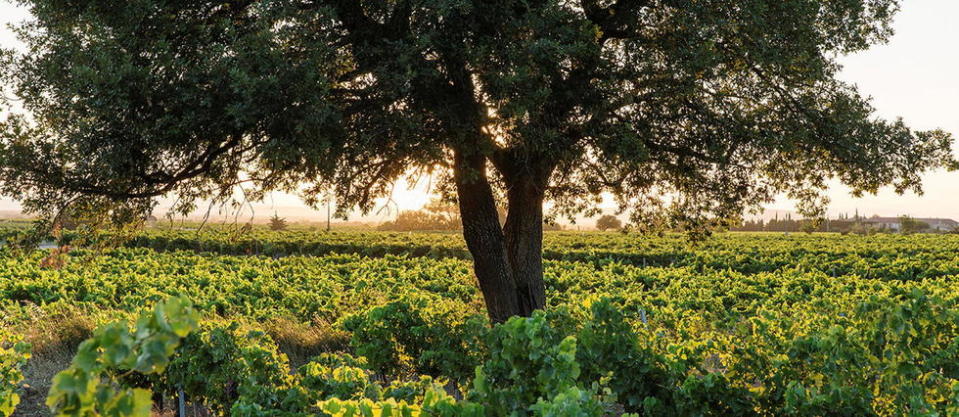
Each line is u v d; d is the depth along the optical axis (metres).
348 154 11.17
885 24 13.81
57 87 10.98
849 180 14.35
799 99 13.88
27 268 30.17
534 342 6.20
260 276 29.81
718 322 16.95
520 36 11.04
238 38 10.81
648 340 10.04
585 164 14.14
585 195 15.09
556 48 10.32
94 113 9.69
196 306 18.80
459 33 10.65
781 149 12.52
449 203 16.39
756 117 13.23
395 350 12.05
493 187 16.23
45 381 12.97
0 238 59.62
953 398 7.23
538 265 14.49
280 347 15.73
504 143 12.20
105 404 2.65
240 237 13.72
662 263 45.78
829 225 176.38
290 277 29.77
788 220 187.88
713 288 27.25
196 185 12.58
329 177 11.19
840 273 39.16
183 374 9.72
